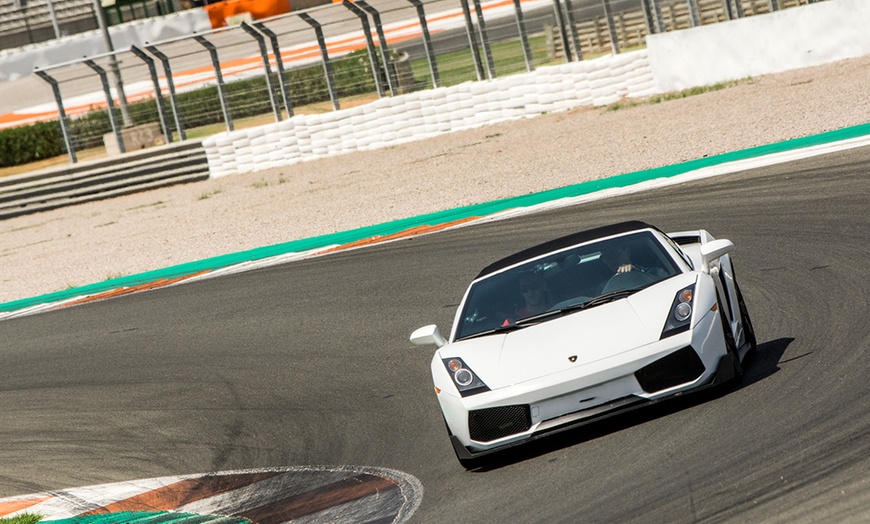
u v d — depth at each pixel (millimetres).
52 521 28875
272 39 120438
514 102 109125
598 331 23844
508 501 21906
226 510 27062
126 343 53438
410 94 112688
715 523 17656
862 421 20594
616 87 103312
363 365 39906
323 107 124688
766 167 56969
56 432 40094
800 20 91625
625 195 59531
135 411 40750
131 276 75188
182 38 121812
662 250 26516
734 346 24891
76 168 123375
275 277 61625
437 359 25547
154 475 32469
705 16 113188
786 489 18297
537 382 23188
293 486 28125
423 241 61438
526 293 26703
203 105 131000
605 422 25188
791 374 25141
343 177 99812
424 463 27266
